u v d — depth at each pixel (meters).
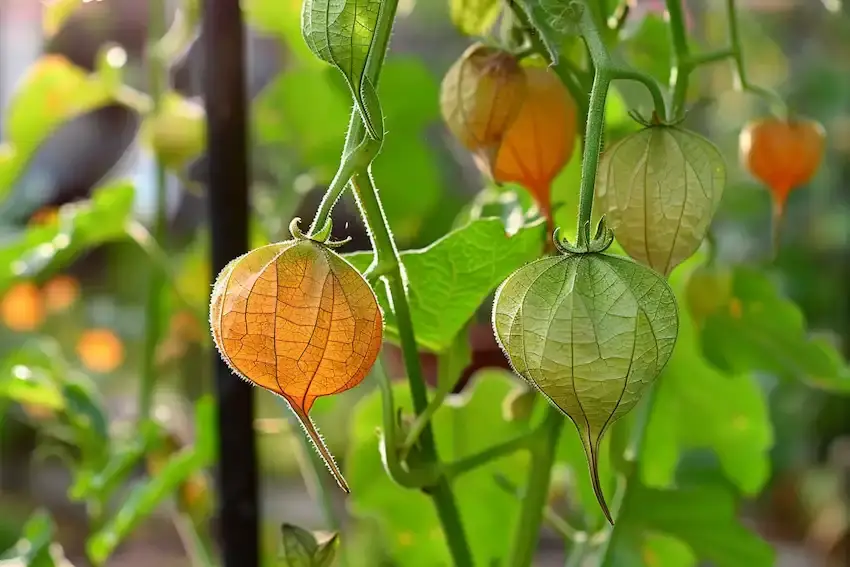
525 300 0.55
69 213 0.79
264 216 0.84
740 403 0.77
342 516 1.33
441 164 1.07
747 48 1.66
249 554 0.68
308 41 0.53
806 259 1.68
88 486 0.75
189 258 0.85
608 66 0.56
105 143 1.71
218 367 0.67
